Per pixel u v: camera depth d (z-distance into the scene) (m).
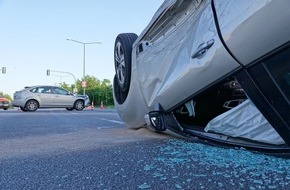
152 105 3.70
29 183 2.21
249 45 2.17
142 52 4.05
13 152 3.36
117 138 4.22
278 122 2.23
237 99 3.18
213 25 2.58
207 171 2.30
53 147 3.63
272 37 2.00
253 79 2.28
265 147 2.53
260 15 2.03
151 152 3.08
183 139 3.77
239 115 2.68
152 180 2.16
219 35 2.44
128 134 4.61
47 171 2.52
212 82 2.65
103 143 3.81
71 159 2.93
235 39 2.26
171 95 3.22
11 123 7.39
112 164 2.66
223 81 2.56
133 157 2.89
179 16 3.38
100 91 44.53
